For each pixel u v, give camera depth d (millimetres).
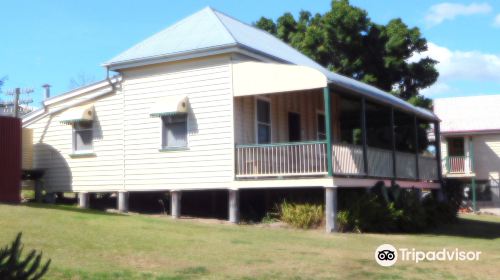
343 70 37031
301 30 41031
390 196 21078
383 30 37500
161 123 20875
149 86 21219
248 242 14977
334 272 11852
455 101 45406
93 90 22359
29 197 23938
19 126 20047
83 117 21906
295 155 18750
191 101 20375
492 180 41281
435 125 28781
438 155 28516
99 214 18141
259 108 21234
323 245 15242
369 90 21141
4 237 12977
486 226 25672
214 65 20047
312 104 25094
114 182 21625
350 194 19594
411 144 33625
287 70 18562
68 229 14516
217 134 19812
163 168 20703
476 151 41844
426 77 37781
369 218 19109
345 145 18906
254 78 19250
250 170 19156
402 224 20375
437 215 24391
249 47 20109
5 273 7922
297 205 19219
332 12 37062
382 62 37438
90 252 12305
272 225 18969
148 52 21203
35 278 8352
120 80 21766
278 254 13477
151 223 17031
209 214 21688
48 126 23234
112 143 21781
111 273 10672
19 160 19953
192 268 11492
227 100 19703
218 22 21938
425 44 37969
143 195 22531
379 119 27125
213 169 19781
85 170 22250
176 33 22109
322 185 17969
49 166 23031
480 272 12578
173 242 14125
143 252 12703
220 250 13547
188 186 20172
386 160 22031
